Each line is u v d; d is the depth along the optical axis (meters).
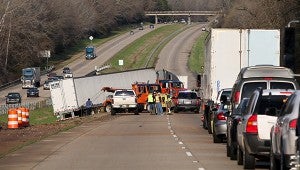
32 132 69.81
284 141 27.11
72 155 43.59
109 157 42.00
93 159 40.91
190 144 51.66
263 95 33.50
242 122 35.03
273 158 30.00
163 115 110.88
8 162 39.91
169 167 36.31
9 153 45.88
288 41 41.03
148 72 144.38
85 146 50.47
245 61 62.41
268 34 62.16
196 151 45.84
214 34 62.59
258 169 34.62
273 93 33.59
